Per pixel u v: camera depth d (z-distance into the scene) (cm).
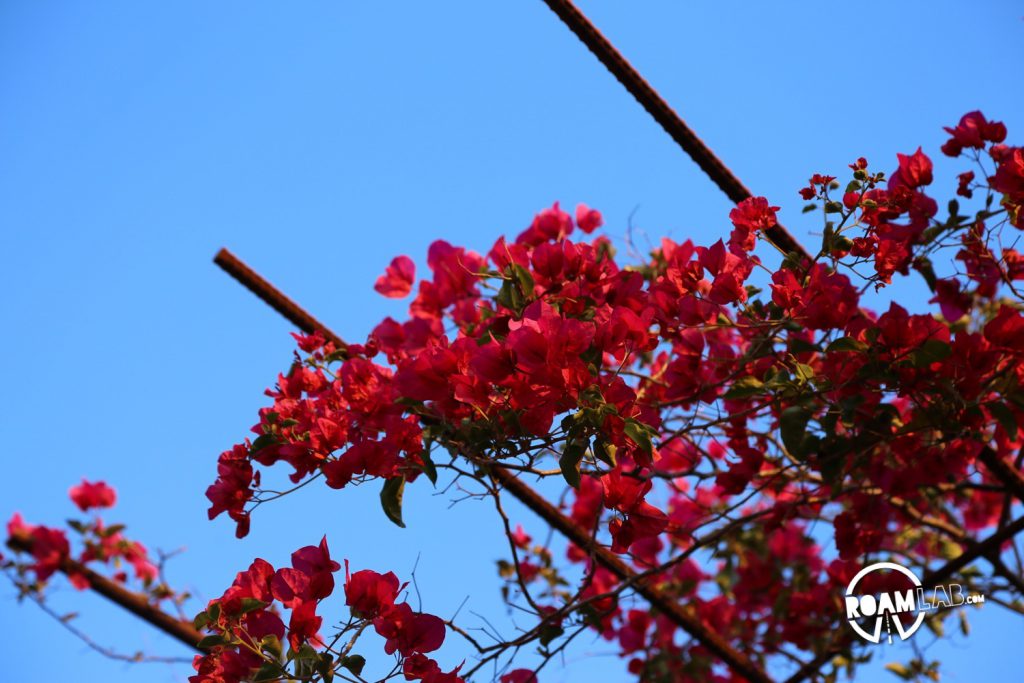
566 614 285
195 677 274
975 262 288
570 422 267
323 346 294
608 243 313
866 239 280
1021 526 299
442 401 271
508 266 280
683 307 289
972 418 277
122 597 321
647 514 273
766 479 307
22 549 325
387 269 310
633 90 288
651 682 340
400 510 274
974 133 285
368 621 273
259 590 277
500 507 276
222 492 279
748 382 287
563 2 286
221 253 300
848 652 318
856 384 282
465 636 282
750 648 342
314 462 277
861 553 306
